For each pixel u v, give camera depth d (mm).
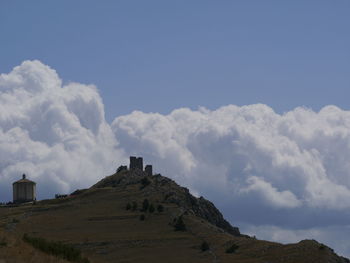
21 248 85938
